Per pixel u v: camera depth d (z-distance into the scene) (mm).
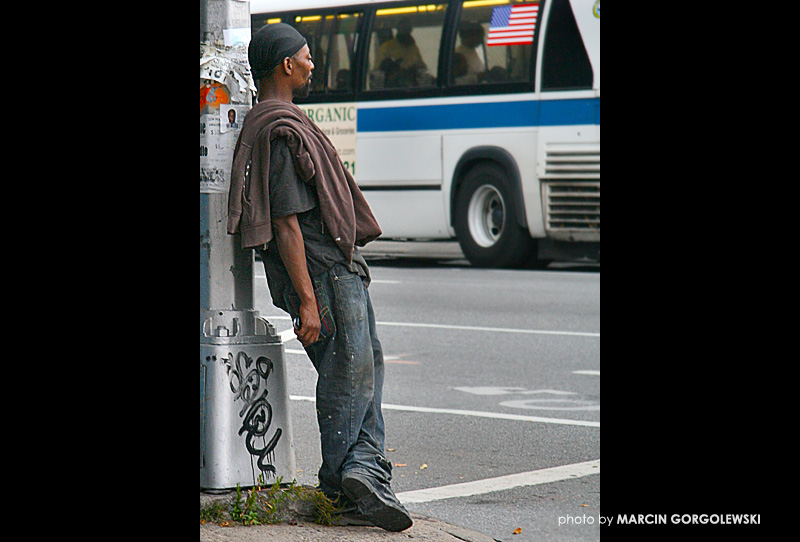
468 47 51719
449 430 21469
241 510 13648
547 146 49250
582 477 18250
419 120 52844
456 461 19234
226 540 12812
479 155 50938
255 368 14109
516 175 50031
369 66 54406
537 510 16438
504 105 50375
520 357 29250
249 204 13102
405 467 18828
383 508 13602
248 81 14086
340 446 13648
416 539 13602
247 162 13164
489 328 33750
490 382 26156
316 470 18203
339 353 13477
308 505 13891
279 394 14266
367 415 13969
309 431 21234
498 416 22656
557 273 48750
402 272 49250
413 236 53562
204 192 14000
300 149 13016
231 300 14156
